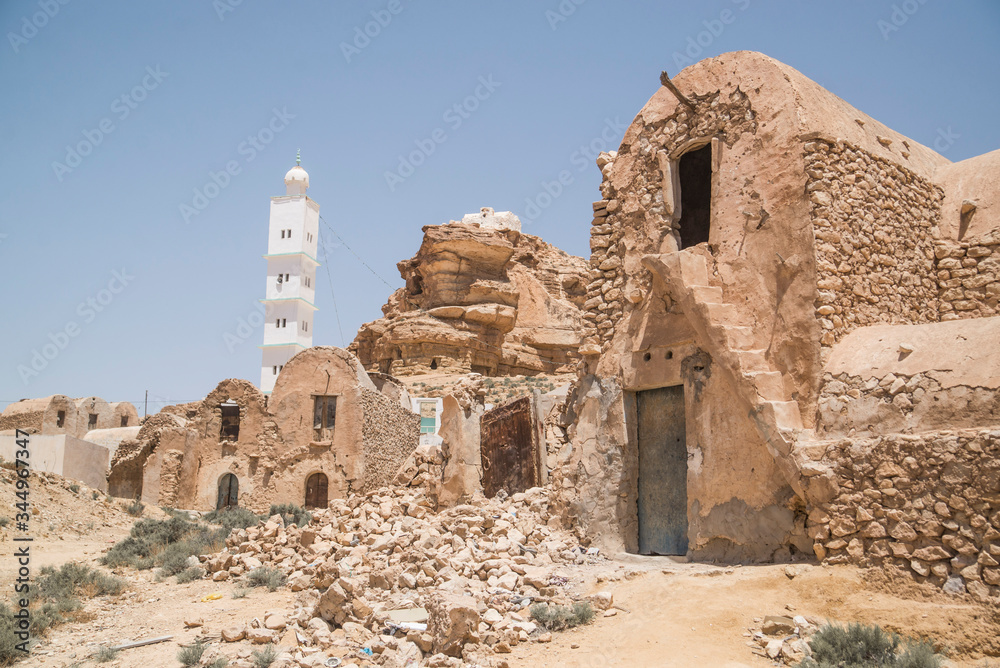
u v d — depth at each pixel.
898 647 7.94
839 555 9.59
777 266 11.35
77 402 48.25
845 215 11.38
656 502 12.89
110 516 25.48
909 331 10.44
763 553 10.74
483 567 11.87
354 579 11.71
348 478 32.22
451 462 17.64
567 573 11.74
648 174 13.73
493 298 66.44
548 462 16.64
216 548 17.97
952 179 14.07
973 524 8.49
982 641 7.84
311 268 72.06
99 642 11.27
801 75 12.29
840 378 10.41
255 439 34.06
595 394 13.77
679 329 12.59
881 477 9.41
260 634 10.61
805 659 7.88
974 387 9.12
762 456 10.95
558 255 83.19
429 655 9.40
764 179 11.78
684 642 8.80
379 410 35.00
